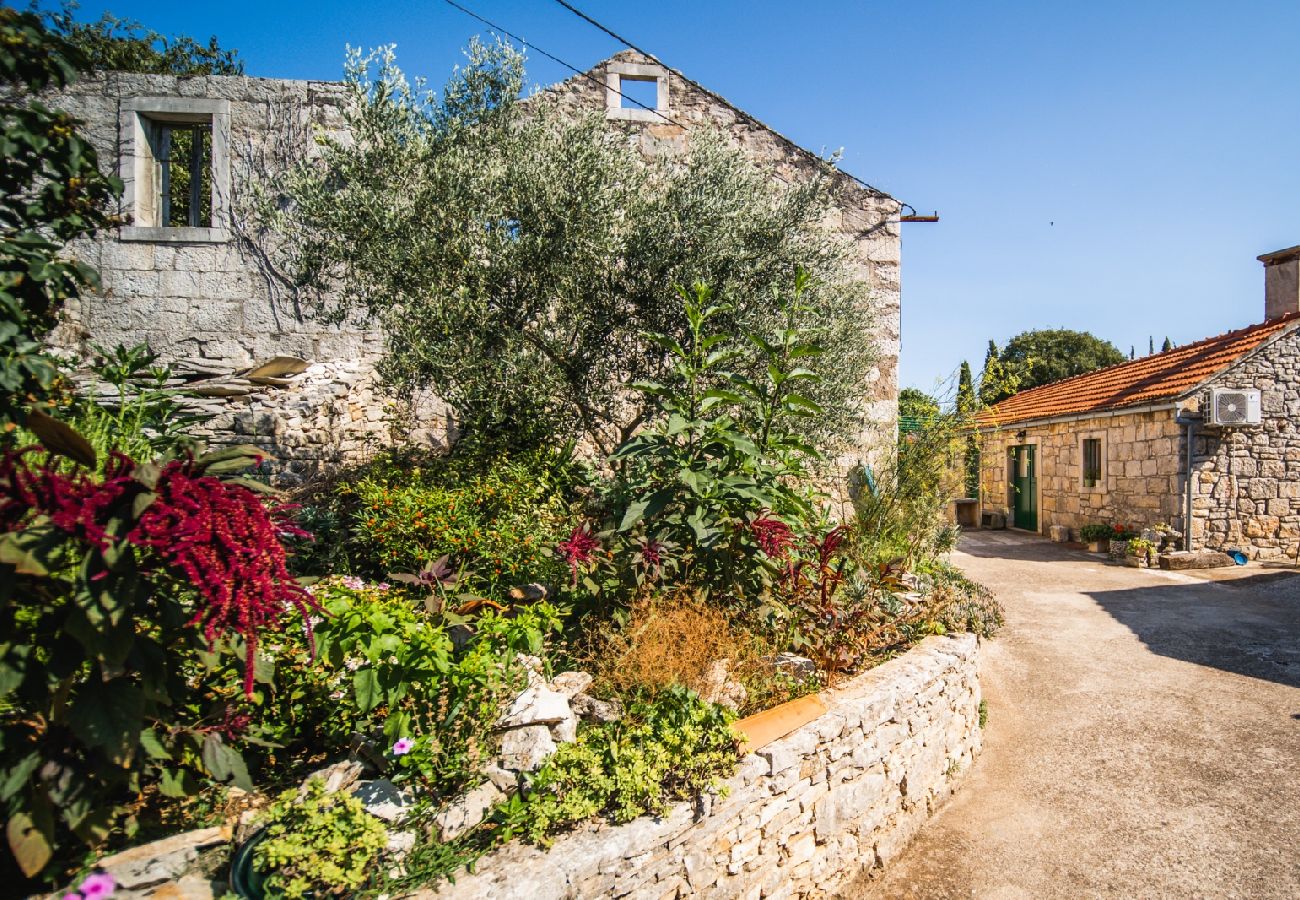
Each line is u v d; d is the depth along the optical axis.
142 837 2.37
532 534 4.61
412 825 2.52
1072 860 3.70
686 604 3.68
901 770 3.96
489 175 5.07
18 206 2.95
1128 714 5.39
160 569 2.06
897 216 8.75
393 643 2.73
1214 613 8.02
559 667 3.76
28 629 2.00
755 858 3.05
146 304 8.06
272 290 8.17
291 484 5.91
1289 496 11.22
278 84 8.19
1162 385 11.92
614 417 5.95
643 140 8.45
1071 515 13.84
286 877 2.15
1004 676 6.17
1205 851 3.72
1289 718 5.26
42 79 2.94
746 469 3.90
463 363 4.95
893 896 3.48
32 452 2.57
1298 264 11.99
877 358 7.12
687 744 2.93
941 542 8.44
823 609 4.08
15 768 1.95
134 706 2.02
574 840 2.53
